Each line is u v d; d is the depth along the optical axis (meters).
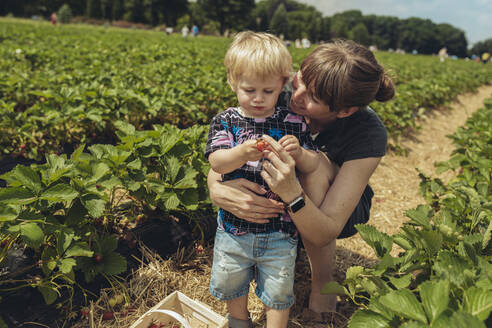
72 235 2.04
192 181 2.56
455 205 2.54
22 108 5.54
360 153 1.97
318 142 2.17
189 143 2.99
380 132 2.03
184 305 2.04
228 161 1.70
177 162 2.66
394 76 2.01
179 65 8.88
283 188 1.66
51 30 23.36
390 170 5.41
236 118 1.83
